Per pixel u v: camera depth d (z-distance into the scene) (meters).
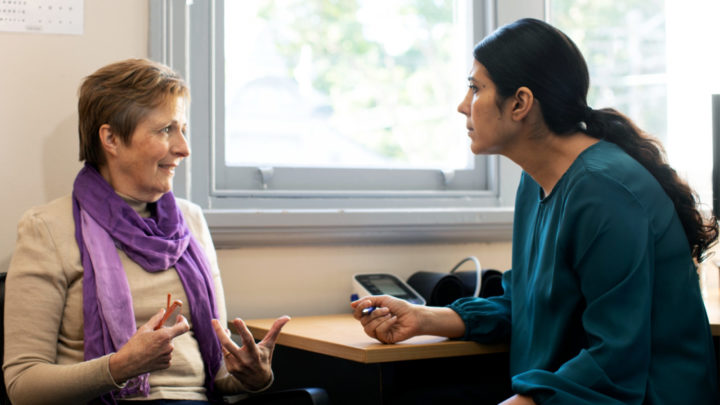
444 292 1.92
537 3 2.33
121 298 1.40
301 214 1.96
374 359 1.35
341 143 2.21
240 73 2.09
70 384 1.26
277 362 1.78
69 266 1.40
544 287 1.37
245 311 1.96
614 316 1.25
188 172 1.92
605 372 1.22
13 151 1.78
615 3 2.47
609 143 1.41
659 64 2.47
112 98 1.44
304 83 2.17
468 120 1.48
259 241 1.95
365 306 1.45
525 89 1.38
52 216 1.44
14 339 1.34
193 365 1.50
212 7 2.00
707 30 2.45
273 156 2.13
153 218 1.57
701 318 1.32
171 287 1.50
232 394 1.54
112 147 1.46
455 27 2.35
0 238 1.76
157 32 1.88
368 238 2.05
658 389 1.26
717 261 2.04
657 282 1.31
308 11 2.18
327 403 1.36
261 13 2.12
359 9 2.24
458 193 2.28
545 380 1.22
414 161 2.29
